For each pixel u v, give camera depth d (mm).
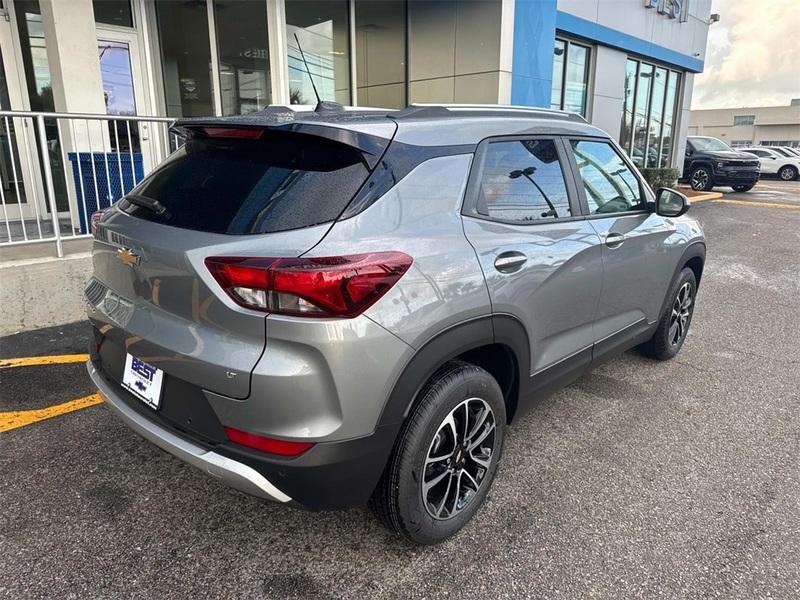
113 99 7977
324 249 1858
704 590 2197
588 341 3158
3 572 2203
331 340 1838
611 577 2254
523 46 10375
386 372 1970
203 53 8602
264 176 2084
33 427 3275
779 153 28500
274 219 1923
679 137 18328
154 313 2160
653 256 3670
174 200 2246
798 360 4559
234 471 1930
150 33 8320
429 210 2189
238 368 1868
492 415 2500
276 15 8117
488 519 2586
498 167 2553
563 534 2494
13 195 7270
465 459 2422
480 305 2266
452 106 2590
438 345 2121
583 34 12711
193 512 2586
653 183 15469
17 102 7203
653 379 4152
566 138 3062
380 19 10562
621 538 2475
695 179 18375
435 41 10609
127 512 2574
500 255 2387
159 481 2805
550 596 2158
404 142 2199
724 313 5809
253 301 1849
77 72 6477
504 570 2281
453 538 2461
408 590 2172
